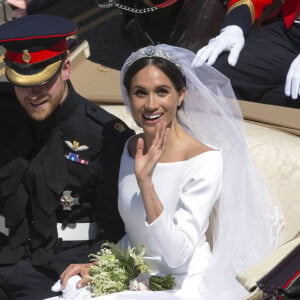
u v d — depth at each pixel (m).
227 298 11.67
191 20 18.55
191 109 12.54
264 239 12.34
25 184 12.40
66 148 12.42
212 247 12.58
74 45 17.33
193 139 11.82
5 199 12.40
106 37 25.45
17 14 25.84
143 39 19.08
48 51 11.86
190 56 12.37
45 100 11.93
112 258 11.82
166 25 18.56
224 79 13.26
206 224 11.77
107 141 12.40
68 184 12.42
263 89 17.20
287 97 16.92
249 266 11.16
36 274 12.60
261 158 13.82
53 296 12.49
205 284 11.73
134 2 19.03
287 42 17.36
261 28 17.83
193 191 11.43
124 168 12.05
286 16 17.39
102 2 19.33
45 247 12.50
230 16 17.86
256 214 12.56
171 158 11.69
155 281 11.57
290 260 10.15
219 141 12.76
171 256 11.15
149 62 11.30
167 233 10.98
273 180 13.60
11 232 12.55
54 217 12.44
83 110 12.46
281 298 9.86
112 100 15.82
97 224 12.59
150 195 10.89
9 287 12.70
